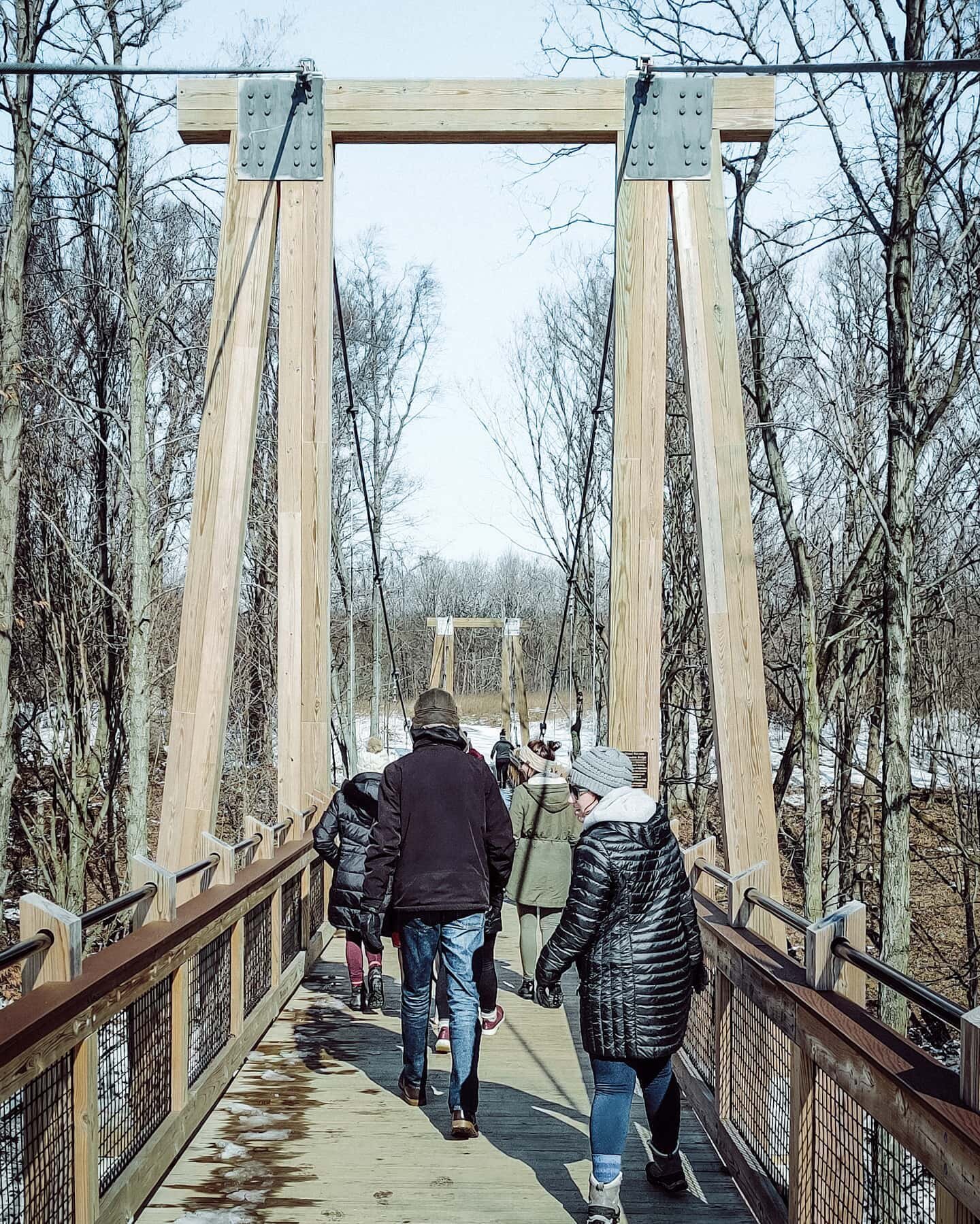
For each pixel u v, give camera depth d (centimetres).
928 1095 196
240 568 566
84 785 1470
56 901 1452
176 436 1573
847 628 1191
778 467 1198
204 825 539
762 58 1096
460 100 605
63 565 1519
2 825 1179
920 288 1158
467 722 4219
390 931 409
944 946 1274
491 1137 398
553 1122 416
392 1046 505
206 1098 403
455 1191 349
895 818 935
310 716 665
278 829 574
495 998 485
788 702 1328
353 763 2117
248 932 486
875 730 1388
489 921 480
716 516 575
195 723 548
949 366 1112
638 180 598
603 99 600
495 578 6069
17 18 1128
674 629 1484
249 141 606
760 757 555
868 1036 238
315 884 686
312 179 609
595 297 1881
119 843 1656
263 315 596
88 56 1198
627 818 307
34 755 1572
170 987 366
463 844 391
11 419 1116
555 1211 336
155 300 1551
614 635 596
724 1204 342
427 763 395
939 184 1011
